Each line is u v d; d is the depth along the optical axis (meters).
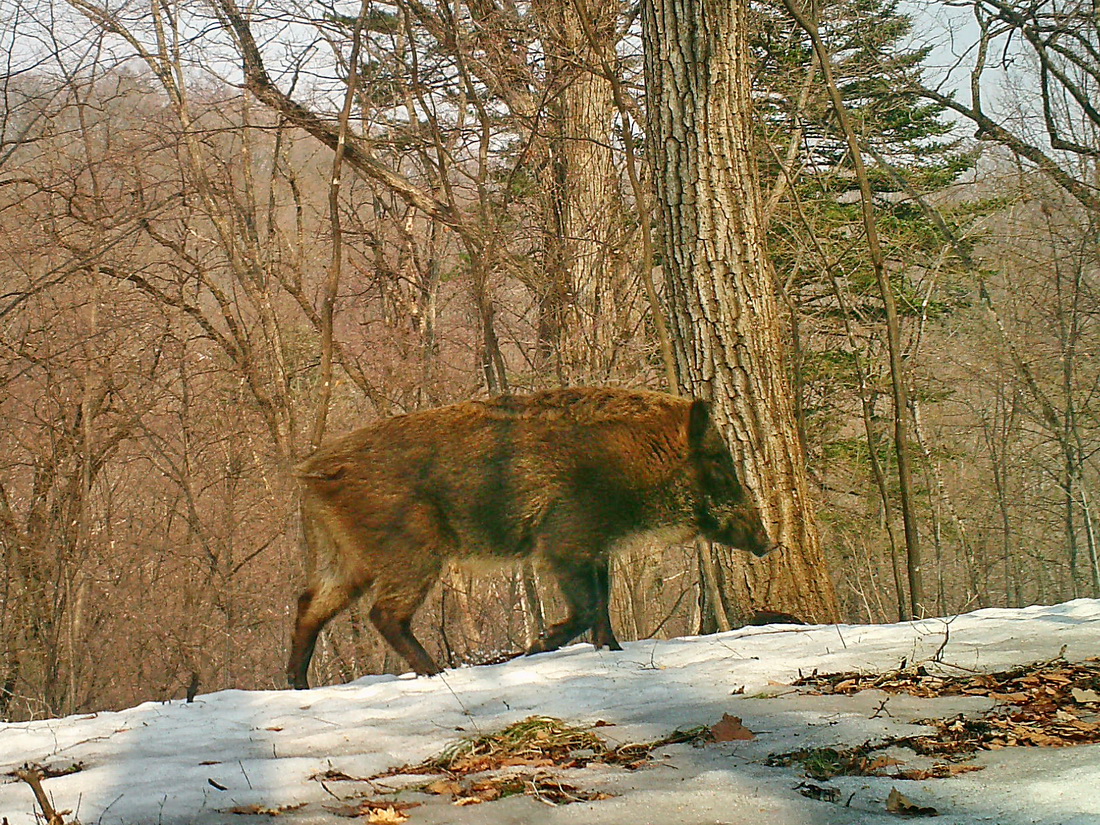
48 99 15.73
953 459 25.41
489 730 4.77
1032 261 22.58
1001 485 25.25
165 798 3.83
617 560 13.74
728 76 9.99
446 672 6.70
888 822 3.07
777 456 9.80
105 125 16.27
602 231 15.85
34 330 15.98
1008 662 5.47
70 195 15.70
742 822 3.16
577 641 9.48
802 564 9.75
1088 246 21.05
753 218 10.05
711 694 5.25
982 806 3.14
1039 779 3.32
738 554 9.79
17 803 3.89
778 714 4.61
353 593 7.30
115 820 3.60
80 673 15.54
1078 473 22.59
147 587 16.20
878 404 24.47
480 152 15.13
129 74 16.55
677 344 10.12
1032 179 21.02
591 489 7.24
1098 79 18.73
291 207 19.91
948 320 24.81
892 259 21.30
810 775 3.62
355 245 18.28
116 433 16.11
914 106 21.36
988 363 23.66
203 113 16.20
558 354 15.48
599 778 3.80
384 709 5.41
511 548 7.27
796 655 6.20
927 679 5.13
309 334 18.77
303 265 18.95
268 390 16.98
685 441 7.47
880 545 24.02
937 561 24.31
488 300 14.66
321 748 4.62
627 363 15.21
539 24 15.70
